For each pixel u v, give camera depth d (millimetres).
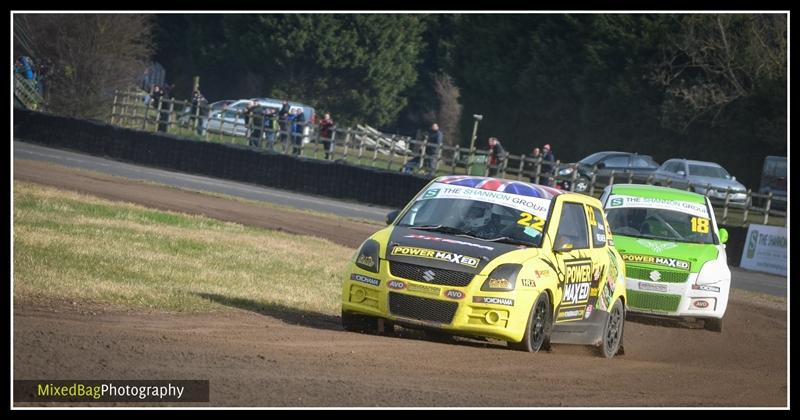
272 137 141000
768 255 92125
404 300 32969
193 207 85750
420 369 28078
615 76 180750
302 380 24953
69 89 163125
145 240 57531
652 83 174625
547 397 26047
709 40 167250
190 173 127312
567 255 35938
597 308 38219
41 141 139500
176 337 29141
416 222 36031
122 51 167625
